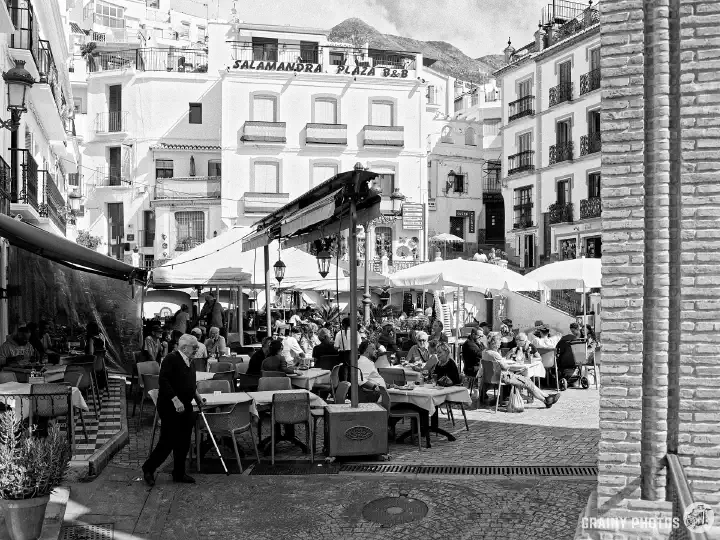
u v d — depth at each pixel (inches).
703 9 213.9
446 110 2326.5
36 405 362.0
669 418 215.5
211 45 1712.6
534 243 1573.6
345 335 602.5
